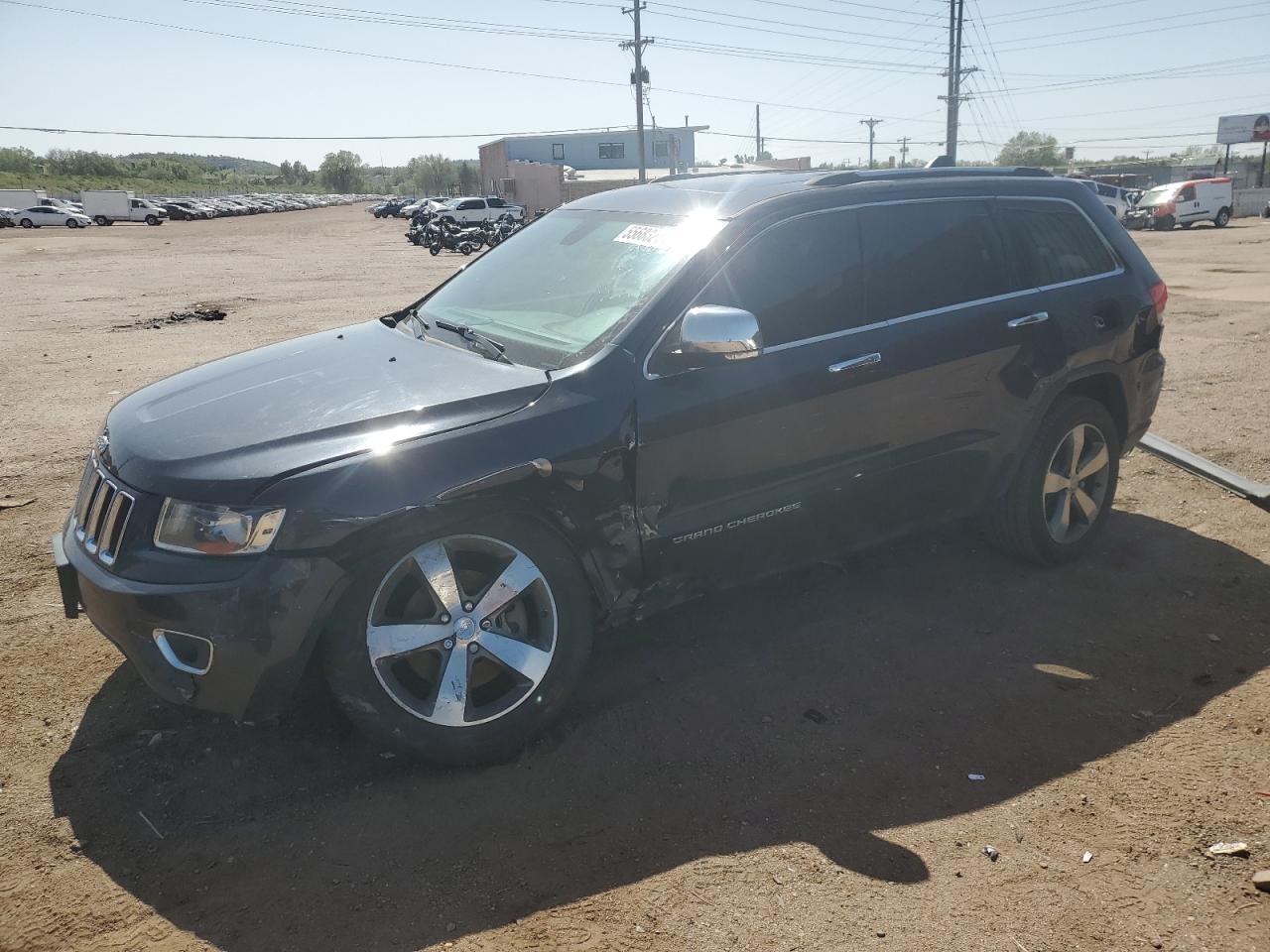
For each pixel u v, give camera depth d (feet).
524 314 12.37
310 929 8.00
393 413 9.93
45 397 27.73
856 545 13.01
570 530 10.33
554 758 10.36
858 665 12.37
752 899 8.37
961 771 10.24
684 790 9.84
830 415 12.01
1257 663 12.41
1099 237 15.42
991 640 13.03
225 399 10.94
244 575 8.92
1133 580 14.84
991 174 14.58
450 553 9.84
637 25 156.25
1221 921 8.20
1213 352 32.19
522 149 235.61
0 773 9.97
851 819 9.45
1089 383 15.17
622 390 10.55
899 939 7.97
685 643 12.94
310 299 54.85
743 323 10.23
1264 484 18.95
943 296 13.24
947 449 13.35
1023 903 8.38
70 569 10.05
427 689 10.19
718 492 11.35
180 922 8.07
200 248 116.78
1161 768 10.28
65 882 8.50
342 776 10.01
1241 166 237.25
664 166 239.50
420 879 8.57
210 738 10.62
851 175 13.16
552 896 8.38
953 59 162.71
